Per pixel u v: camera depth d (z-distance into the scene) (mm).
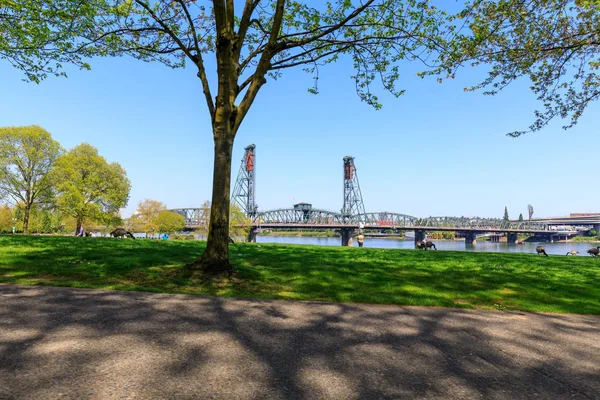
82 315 5496
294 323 5676
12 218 75562
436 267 12977
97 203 52250
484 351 4777
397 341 5020
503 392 3545
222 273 9477
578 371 4184
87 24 12797
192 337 4734
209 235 9883
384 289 8820
